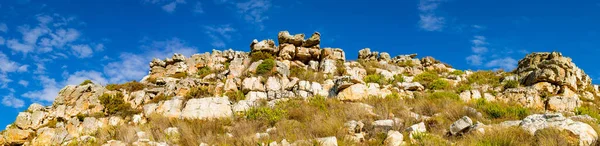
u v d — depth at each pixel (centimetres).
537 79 2556
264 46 3309
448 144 1185
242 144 1358
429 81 2902
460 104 1967
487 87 2678
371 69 3225
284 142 1280
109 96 2600
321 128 1435
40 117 2553
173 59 3538
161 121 1986
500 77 3028
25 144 2405
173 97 2388
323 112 1820
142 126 1886
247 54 3578
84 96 2739
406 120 1566
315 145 1211
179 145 1478
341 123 1494
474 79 3012
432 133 1393
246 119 1866
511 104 2256
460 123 1342
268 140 1320
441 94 2347
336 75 3000
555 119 1274
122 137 1634
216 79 2909
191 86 2664
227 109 2144
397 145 1229
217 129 1694
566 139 1126
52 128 2438
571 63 2820
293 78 2698
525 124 1312
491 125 1379
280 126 1595
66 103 2689
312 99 2228
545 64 2655
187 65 3472
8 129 2533
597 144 1113
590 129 1201
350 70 3100
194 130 1652
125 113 2417
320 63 3250
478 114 1730
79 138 1927
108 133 1838
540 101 2352
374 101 2141
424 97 2292
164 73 3428
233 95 2489
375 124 1488
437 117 1647
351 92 2281
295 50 3334
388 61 3850
